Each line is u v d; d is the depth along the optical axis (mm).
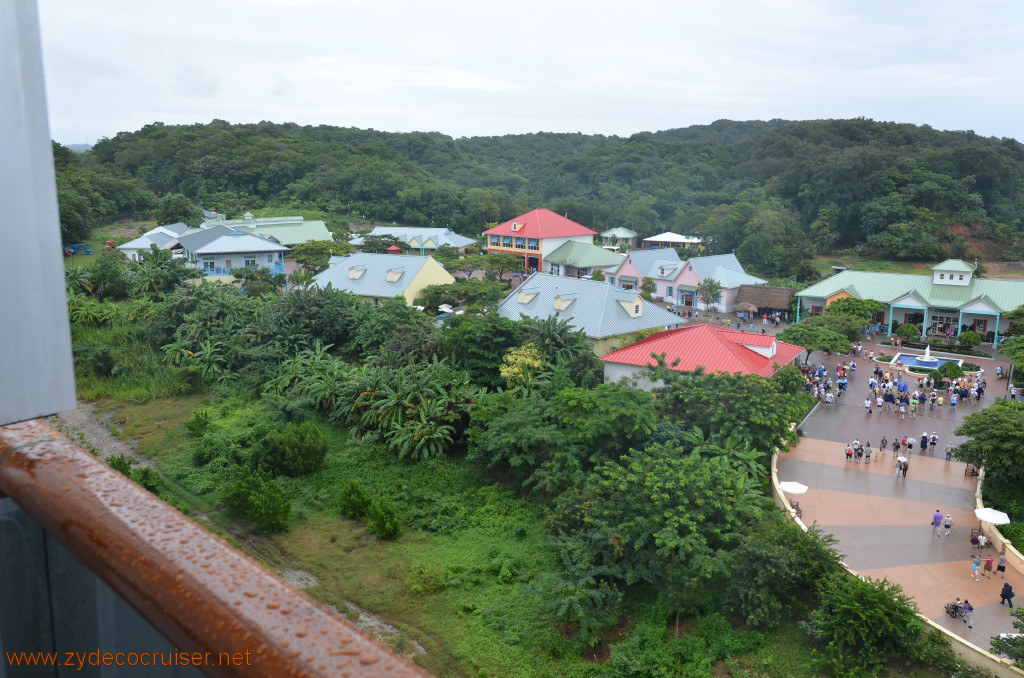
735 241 101438
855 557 26297
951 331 64062
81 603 1899
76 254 84000
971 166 115062
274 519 28109
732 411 31281
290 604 1360
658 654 21156
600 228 118938
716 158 158875
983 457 30547
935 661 20062
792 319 70188
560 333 40062
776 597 22844
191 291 52000
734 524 24562
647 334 46125
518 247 92875
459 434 36281
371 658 1203
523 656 21516
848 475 33406
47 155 1895
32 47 1854
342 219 117625
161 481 31859
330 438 37188
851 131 157500
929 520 29062
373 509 28422
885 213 104188
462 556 26500
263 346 46156
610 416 29156
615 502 26031
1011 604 23297
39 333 1899
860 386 48562
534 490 29688
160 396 43844
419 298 58812
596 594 22719
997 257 102562
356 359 46625
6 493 1862
